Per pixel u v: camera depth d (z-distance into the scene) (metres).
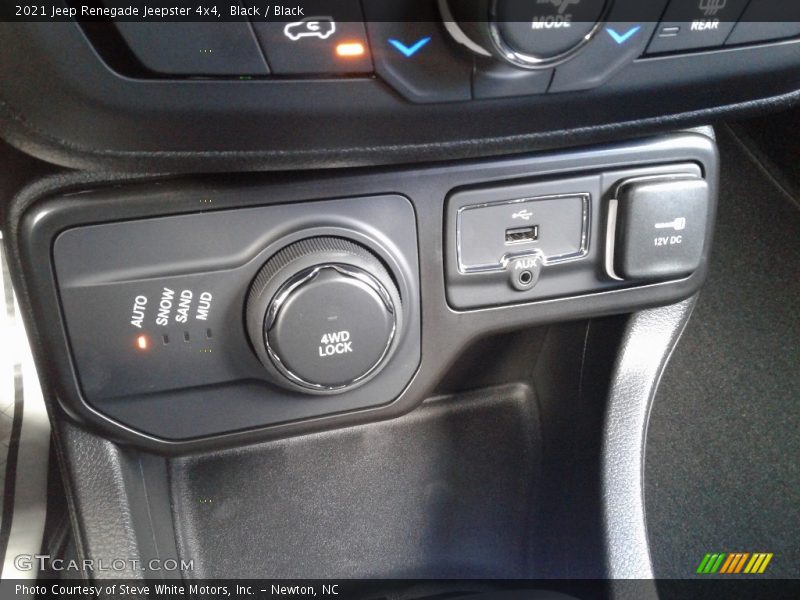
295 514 0.87
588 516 0.82
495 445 0.93
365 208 0.57
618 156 0.61
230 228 0.55
